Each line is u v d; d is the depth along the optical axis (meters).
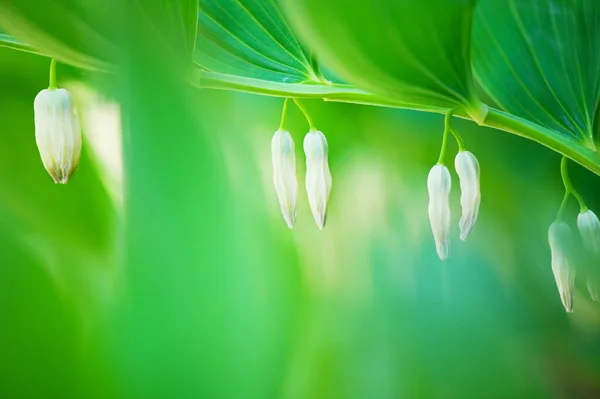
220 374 0.17
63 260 0.20
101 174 0.20
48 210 0.21
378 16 0.19
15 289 0.21
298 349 0.21
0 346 0.20
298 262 0.22
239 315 0.17
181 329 0.16
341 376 0.22
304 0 0.19
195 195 0.15
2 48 0.22
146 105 0.15
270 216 0.22
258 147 0.22
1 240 0.21
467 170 0.22
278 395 0.21
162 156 0.15
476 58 0.22
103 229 0.20
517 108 0.22
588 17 0.22
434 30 0.19
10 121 0.22
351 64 0.20
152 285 0.15
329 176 0.22
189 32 0.18
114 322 0.16
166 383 0.16
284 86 0.21
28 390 0.20
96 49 0.17
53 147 0.20
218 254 0.16
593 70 0.22
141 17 0.17
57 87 0.20
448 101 0.20
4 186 0.21
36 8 0.18
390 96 0.20
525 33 0.22
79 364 0.20
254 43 0.21
